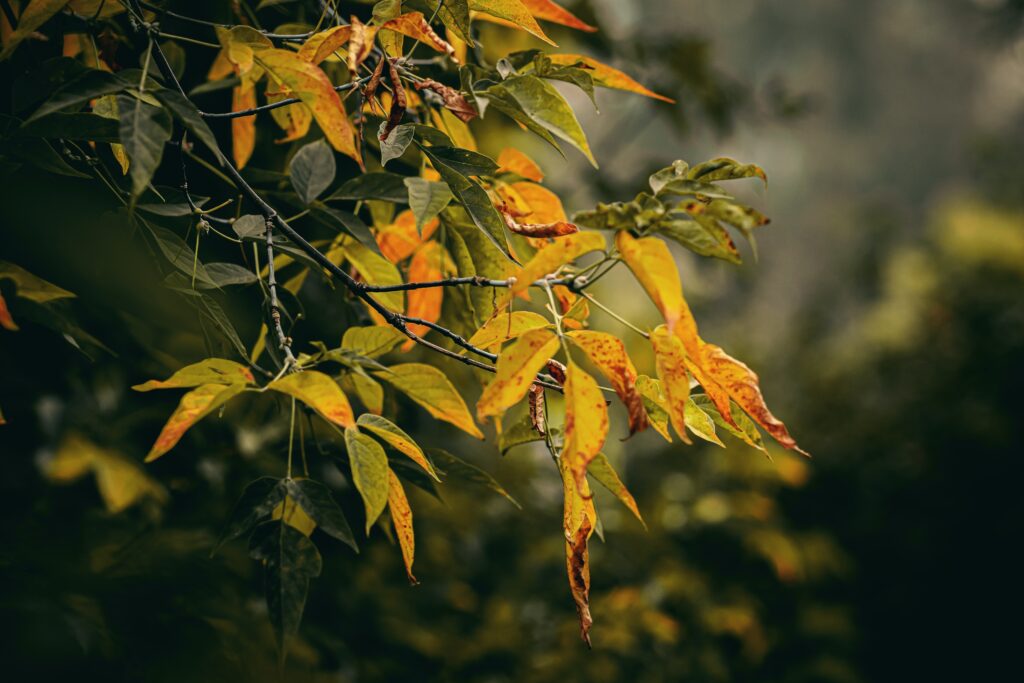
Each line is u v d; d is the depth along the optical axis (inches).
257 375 60.9
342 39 55.1
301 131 62.6
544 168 106.5
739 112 132.8
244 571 78.7
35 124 54.1
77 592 67.8
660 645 126.6
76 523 73.8
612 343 52.7
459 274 60.7
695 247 52.0
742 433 54.9
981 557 199.9
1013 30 450.3
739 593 140.8
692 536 144.9
